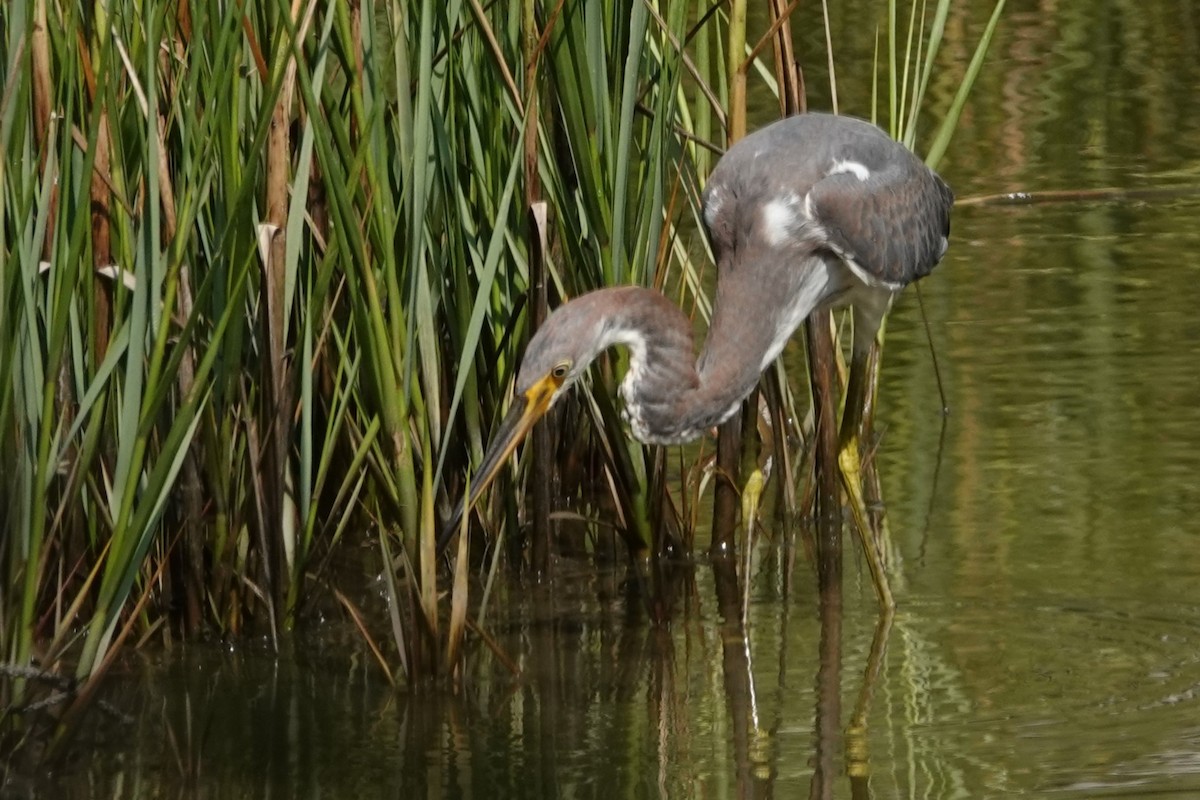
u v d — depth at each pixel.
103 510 9.81
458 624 9.67
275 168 9.68
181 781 8.62
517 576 11.48
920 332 14.86
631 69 10.09
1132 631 10.06
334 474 11.53
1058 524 11.63
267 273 9.75
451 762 8.77
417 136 9.37
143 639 10.26
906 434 13.14
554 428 11.73
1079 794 8.00
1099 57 22.38
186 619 10.52
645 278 10.72
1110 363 14.05
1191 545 11.15
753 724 9.13
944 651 10.00
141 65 9.55
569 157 10.66
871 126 11.30
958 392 13.73
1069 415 13.23
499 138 10.39
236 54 9.23
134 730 9.28
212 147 9.31
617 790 8.38
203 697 9.73
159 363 8.66
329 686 9.86
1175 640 9.90
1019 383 13.81
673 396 10.17
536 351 9.65
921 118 20.06
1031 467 12.51
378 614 10.93
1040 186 17.92
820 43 22.17
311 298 9.70
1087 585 10.70
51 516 9.77
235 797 8.40
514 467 11.27
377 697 9.70
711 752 8.79
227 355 9.95
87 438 9.06
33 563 8.61
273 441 10.20
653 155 10.51
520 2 10.23
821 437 12.01
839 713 9.23
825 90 20.36
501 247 10.20
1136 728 8.77
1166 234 16.62
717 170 10.73
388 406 9.50
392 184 10.18
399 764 8.76
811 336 11.92
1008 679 9.53
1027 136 19.52
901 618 10.51
